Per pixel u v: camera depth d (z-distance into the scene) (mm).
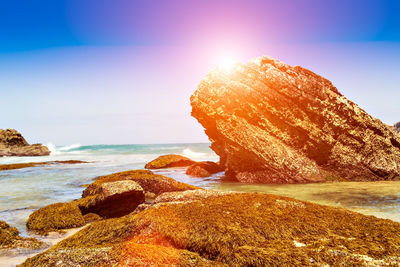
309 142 15344
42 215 8477
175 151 57688
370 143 15039
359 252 4125
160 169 23547
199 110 17641
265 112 16188
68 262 4207
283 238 4891
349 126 15359
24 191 14094
